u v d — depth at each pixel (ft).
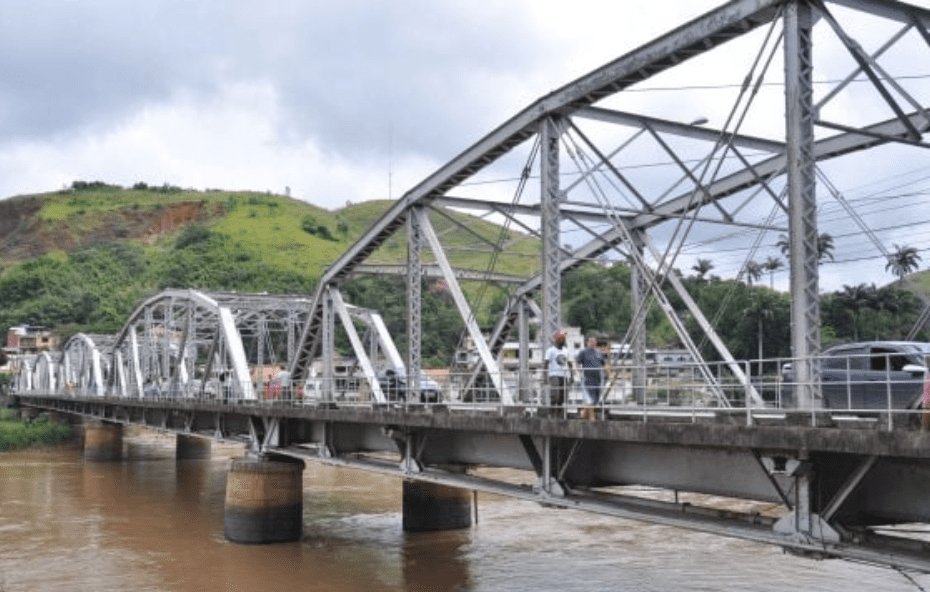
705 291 168.66
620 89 55.21
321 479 160.86
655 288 50.21
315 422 97.50
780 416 45.62
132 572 90.63
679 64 51.70
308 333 109.40
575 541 100.27
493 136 66.39
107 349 258.37
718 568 84.79
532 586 80.84
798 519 38.99
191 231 624.18
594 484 54.85
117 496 148.97
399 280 283.79
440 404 70.08
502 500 130.62
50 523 121.49
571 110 59.00
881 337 170.30
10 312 502.79
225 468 193.88
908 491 36.68
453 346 231.50
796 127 40.81
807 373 39.63
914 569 34.06
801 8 41.65
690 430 42.45
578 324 210.79
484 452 65.77
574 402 57.57
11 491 155.63
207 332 213.05
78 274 544.21
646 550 94.38
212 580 86.43
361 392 106.11
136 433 299.17
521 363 94.32
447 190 76.43
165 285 526.16
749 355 149.07
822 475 38.60
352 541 103.24
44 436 258.57
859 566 83.71
